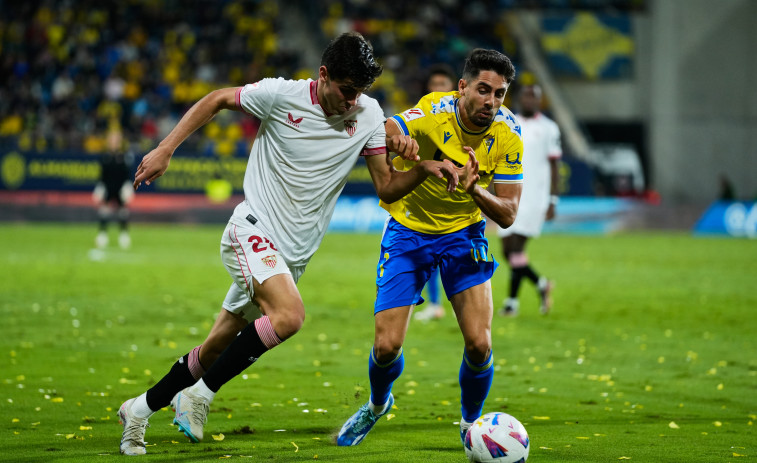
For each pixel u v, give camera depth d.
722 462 15.76
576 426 18.86
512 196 17.59
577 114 119.88
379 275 17.62
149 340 29.77
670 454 16.33
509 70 16.77
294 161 16.03
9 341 28.95
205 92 104.88
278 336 15.70
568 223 96.56
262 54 111.25
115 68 102.56
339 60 15.14
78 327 32.19
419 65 114.06
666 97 119.50
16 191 85.62
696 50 119.44
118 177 68.88
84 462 15.13
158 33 109.75
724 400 21.98
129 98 101.50
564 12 120.31
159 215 89.19
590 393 22.70
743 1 119.12
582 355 28.61
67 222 87.00
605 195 111.94
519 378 24.70
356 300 41.94
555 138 36.84
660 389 23.34
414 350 29.08
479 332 16.84
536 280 37.84
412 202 17.61
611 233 97.50
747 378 25.03
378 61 16.34
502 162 17.69
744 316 38.56
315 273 54.00
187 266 55.41
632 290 48.06
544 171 36.88
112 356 26.73
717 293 47.12
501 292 47.66
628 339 32.00
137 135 96.88
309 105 15.85
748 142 120.81
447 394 22.31
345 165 16.34
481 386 17.23
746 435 18.08
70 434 17.33
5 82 100.25
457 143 17.50
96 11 109.44
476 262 17.41
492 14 122.56
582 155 109.19
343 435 16.95
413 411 20.28
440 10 122.19
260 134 16.45
